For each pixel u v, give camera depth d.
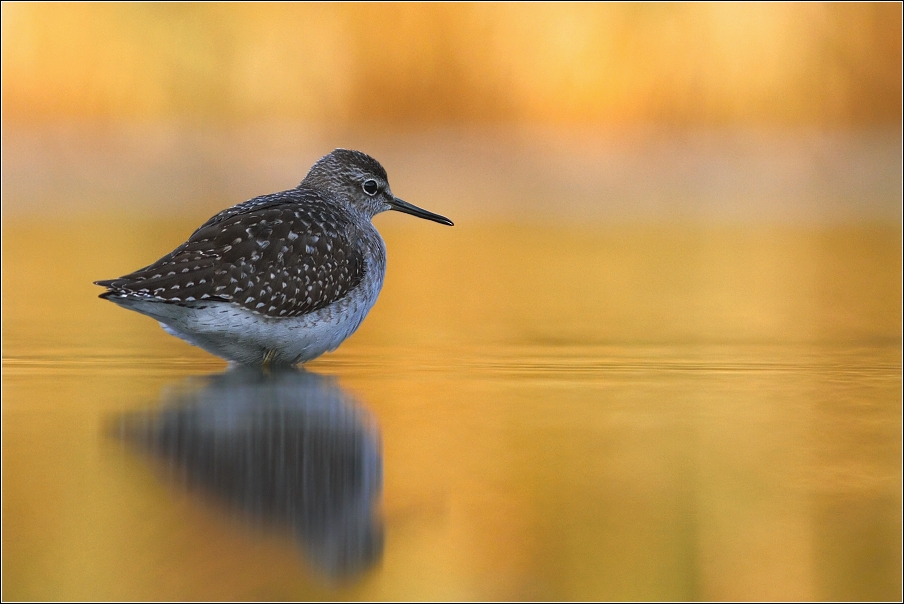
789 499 7.61
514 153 27.86
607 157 27.88
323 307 11.34
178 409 9.70
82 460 8.19
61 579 6.27
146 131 27.02
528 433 9.16
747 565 6.66
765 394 10.64
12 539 6.79
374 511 7.32
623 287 17.64
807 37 27.77
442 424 9.39
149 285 10.27
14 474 7.86
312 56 27.95
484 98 27.95
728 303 16.22
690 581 6.50
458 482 7.88
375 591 6.28
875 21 27.55
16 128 26.27
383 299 16.59
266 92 27.77
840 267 19.44
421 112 28.00
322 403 10.05
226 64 27.55
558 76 27.81
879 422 9.57
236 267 10.70
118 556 6.54
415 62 27.97
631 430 9.30
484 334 13.87
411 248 21.78
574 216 25.20
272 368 11.74
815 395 10.59
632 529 7.10
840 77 27.73
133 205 25.03
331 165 13.30
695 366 11.98
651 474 8.11
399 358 12.37
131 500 7.36
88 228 22.27
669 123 27.95
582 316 15.16
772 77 27.81
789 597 6.39
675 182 28.06
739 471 8.19
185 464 8.10
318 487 7.64
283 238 11.08
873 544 6.92
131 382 10.92
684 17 27.78
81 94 26.67
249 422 9.30
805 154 28.22
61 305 15.77
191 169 26.84
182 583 6.27
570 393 10.64
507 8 27.91
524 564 6.62
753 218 24.69
